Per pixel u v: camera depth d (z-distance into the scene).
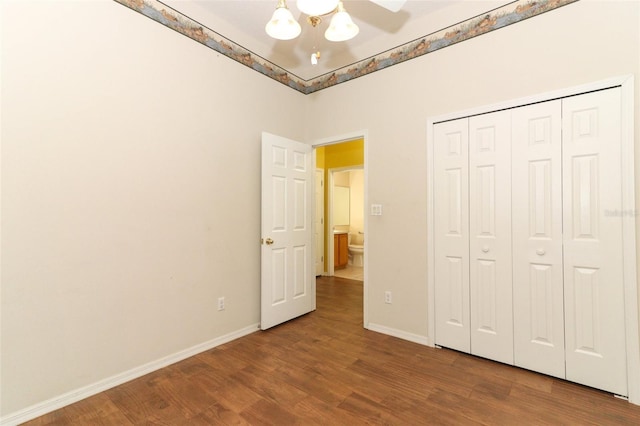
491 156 2.40
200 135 2.59
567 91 2.09
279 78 3.33
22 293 1.71
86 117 1.95
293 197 3.35
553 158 2.15
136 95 2.19
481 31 2.45
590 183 2.02
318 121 3.55
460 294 2.55
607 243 1.96
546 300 2.17
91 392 1.95
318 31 2.93
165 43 2.36
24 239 1.72
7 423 1.66
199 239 2.58
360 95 3.19
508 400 1.89
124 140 2.12
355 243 7.25
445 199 2.63
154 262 2.29
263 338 2.86
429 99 2.71
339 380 2.13
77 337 1.91
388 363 2.38
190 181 2.52
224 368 2.30
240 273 2.92
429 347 2.66
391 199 2.94
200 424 1.69
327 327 3.14
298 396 1.95
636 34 1.88
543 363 2.18
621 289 1.92
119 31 2.11
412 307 2.80
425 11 2.68
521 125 2.27
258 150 3.10
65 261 1.86
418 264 2.77
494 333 2.39
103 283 2.02
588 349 2.02
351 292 4.56
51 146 1.81
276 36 1.78
